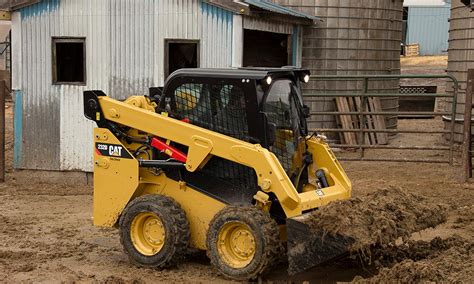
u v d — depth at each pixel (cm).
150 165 785
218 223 730
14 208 1153
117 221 809
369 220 687
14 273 780
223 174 766
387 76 1413
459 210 1047
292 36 1620
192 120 778
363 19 1741
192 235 780
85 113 815
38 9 1350
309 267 684
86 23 1334
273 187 713
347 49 1728
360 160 1416
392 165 1475
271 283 725
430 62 4006
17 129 1383
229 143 736
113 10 1323
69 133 1354
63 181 1368
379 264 754
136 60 1323
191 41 1309
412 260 740
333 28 1712
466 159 1288
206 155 749
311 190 789
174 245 759
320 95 1460
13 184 1355
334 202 711
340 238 669
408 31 4506
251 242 718
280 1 1694
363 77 1423
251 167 730
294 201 707
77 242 928
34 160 1377
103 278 754
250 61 1727
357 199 722
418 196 784
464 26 1645
